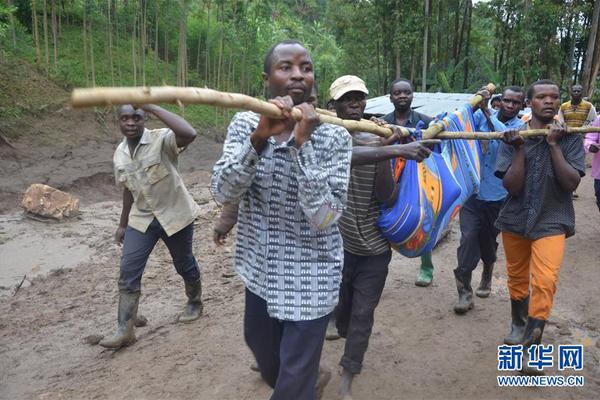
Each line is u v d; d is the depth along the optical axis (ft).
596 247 20.17
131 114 12.65
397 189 10.10
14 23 48.96
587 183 33.09
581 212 25.77
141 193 13.03
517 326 12.62
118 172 13.10
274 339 8.10
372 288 10.23
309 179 6.51
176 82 59.57
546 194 10.97
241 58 66.39
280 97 6.49
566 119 25.48
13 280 19.44
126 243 13.23
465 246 14.20
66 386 11.66
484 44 82.94
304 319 7.30
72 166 35.65
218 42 66.80
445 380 11.15
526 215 11.19
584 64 60.29
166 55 56.34
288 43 7.07
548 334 13.20
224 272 18.26
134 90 4.75
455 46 69.62
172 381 11.33
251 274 7.61
